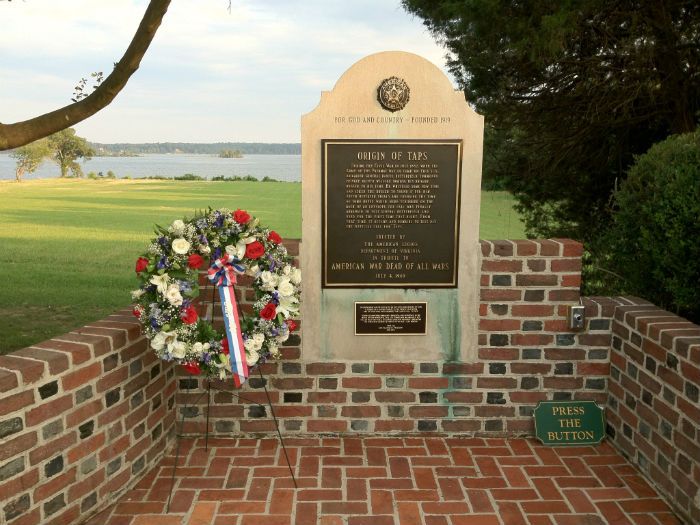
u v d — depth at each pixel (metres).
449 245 4.18
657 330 3.67
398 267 4.19
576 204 9.53
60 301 10.62
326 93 4.00
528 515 3.41
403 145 4.05
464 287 4.24
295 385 4.34
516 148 9.32
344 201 4.11
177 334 3.42
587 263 8.70
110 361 3.43
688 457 3.33
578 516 3.40
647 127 8.60
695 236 3.74
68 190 33.25
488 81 8.63
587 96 8.17
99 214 22.77
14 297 10.82
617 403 4.21
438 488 3.70
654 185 4.17
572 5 6.66
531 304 4.27
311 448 4.22
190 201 27.69
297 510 3.44
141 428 3.77
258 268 3.66
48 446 3.02
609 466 3.99
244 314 4.17
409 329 4.28
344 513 3.42
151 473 3.84
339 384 4.34
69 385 3.12
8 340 8.16
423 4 8.19
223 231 3.59
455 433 4.41
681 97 7.77
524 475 3.86
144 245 16.48
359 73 3.99
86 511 3.29
